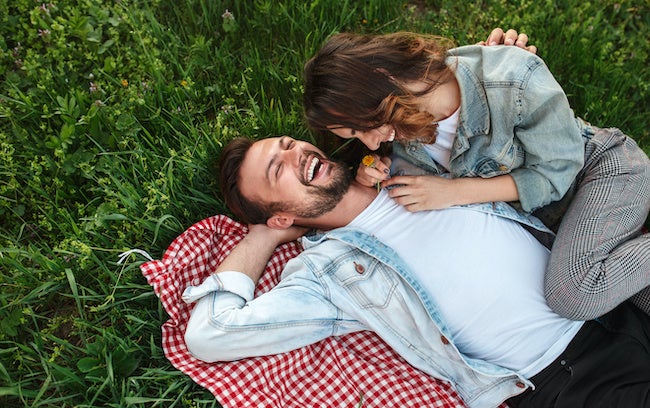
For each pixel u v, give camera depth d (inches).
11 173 99.3
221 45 117.3
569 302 85.7
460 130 88.8
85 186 103.3
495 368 87.0
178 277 96.3
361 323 94.0
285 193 93.7
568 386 85.3
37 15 111.0
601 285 84.4
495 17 125.4
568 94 119.4
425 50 83.9
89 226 95.2
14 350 88.4
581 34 121.9
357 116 81.4
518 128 87.7
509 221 94.2
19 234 97.9
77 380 85.0
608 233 87.3
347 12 121.9
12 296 93.0
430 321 89.4
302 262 94.1
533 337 87.1
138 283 97.0
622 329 87.2
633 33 126.8
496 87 85.0
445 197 91.4
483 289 87.7
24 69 107.0
